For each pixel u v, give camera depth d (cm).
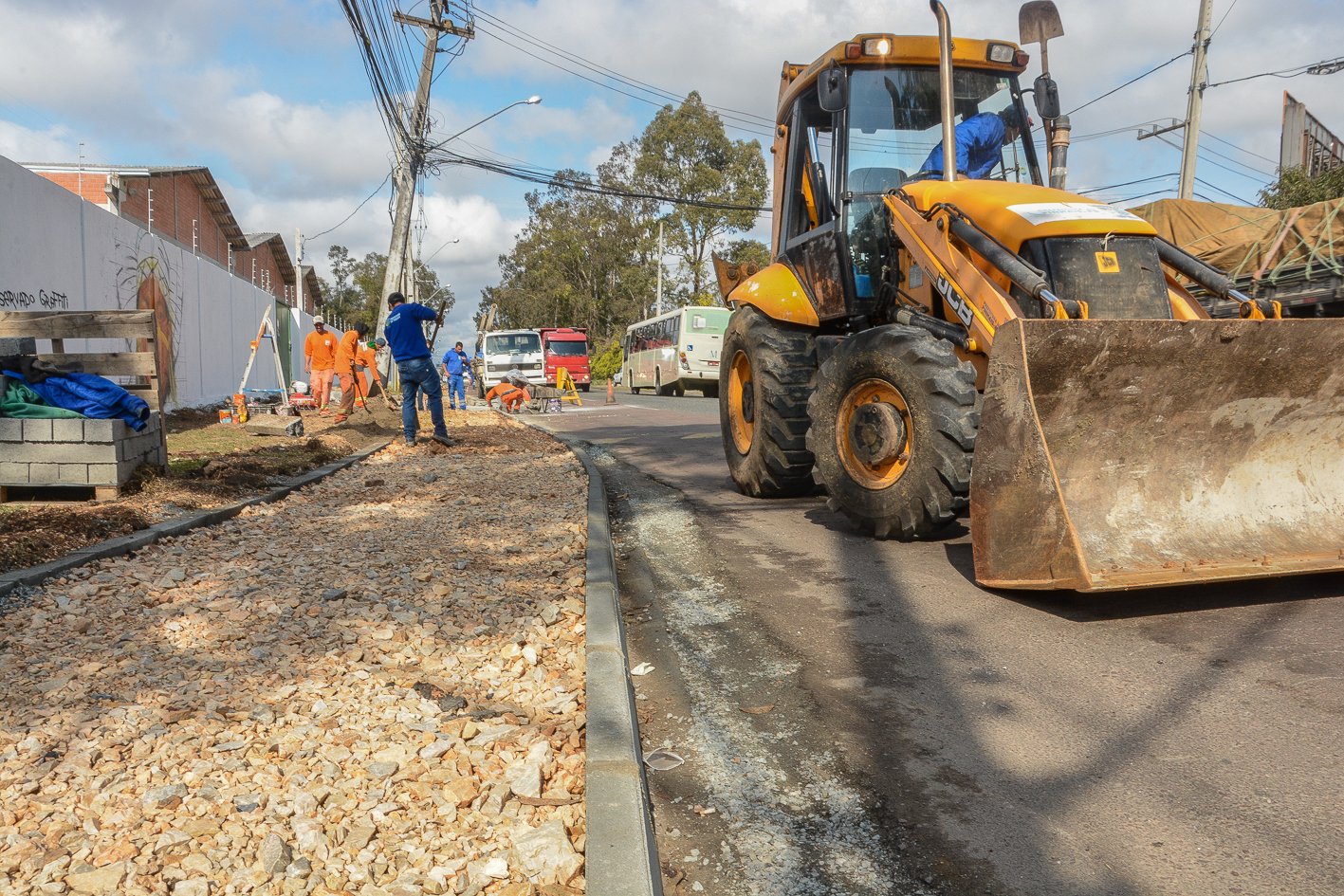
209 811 242
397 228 2283
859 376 580
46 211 1147
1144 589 466
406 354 1170
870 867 237
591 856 218
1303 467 480
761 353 738
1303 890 218
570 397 2741
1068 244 495
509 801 250
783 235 782
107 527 547
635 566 557
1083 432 442
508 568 508
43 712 302
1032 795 269
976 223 538
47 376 660
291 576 482
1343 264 589
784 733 319
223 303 2062
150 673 340
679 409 2373
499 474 918
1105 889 223
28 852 221
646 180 5684
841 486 598
